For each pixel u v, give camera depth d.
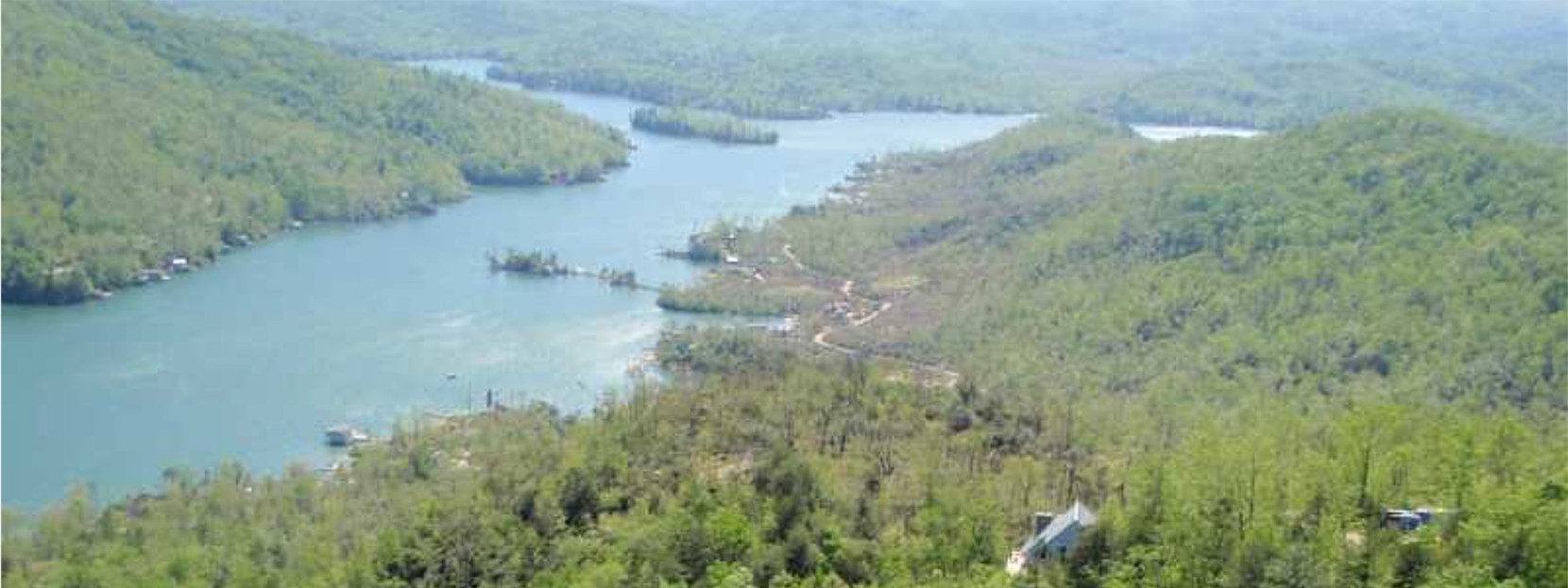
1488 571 153.88
